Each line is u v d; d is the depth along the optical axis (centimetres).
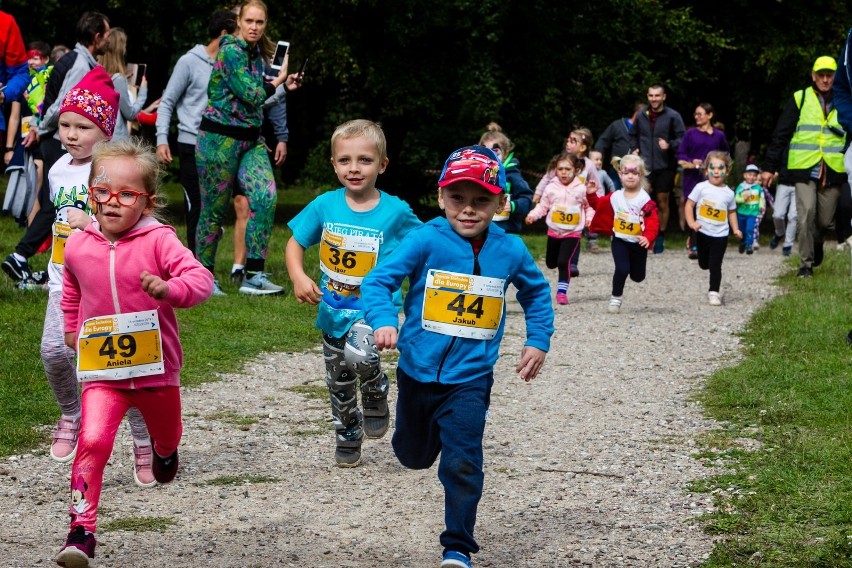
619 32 2745
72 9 2614
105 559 557
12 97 1764
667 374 1066
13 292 1282
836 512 627
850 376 977
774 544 582
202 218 1388
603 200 1469
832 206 1711
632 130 2314
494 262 566
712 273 1518
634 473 732
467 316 557
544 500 675
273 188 1390
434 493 690
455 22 2511
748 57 2883
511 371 1084
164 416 574
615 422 877
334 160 704
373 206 707
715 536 602
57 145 1337
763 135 3189
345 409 729
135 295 554
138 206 551
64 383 715
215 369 1041
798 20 2894
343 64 2459
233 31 1433
